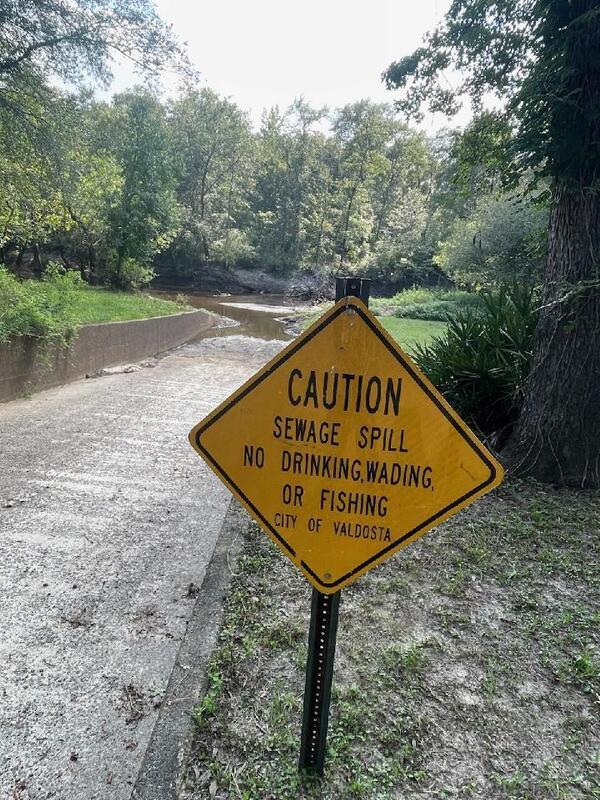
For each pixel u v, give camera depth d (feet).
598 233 13.07
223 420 5.33
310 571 5.43
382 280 151.23
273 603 9.07
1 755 6.36
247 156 164.25
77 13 34.40
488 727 6.59
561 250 13.58
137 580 10.20
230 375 37.81
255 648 7.95
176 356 48.70
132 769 6.19
